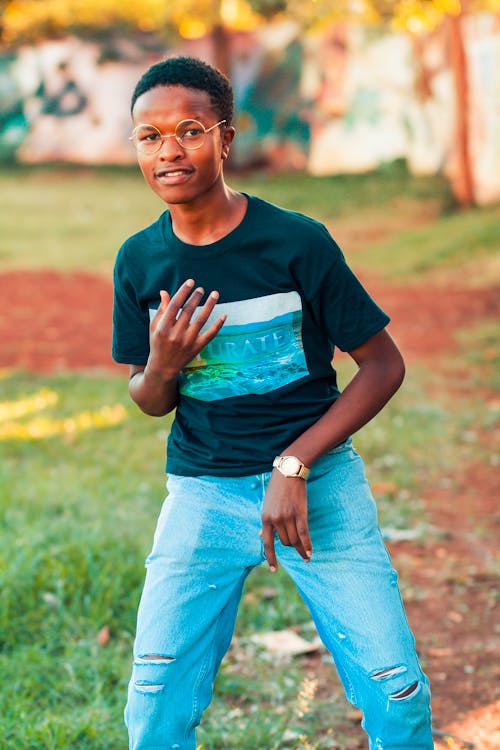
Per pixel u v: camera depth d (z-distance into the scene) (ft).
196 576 8.31
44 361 35.04
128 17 86.84
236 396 8.27
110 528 16.72
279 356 8.22
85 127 90.17
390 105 83.20
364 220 69.31
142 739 8.21
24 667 12.67
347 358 34.68
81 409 27.04
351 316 8.20
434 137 79.41
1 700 11.85
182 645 8.20
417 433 24.95
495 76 67.05
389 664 7.91
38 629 13.80
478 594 16.02
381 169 81.10
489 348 36.19
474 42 68.85
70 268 54.49
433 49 77.10
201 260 8.13
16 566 14.62
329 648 8.43
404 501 20.54
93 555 15.39
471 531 18.94
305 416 8.34
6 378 31.09
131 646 13.67
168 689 8.18
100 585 14.52
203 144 7.86
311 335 8.36
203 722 11.93
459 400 29.07
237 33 85.20
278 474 7.95
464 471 22.63
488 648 14.11
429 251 55.62
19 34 85.51
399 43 81.92
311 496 8.23
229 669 13.34
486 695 12.76
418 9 45.21
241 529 8.29
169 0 77.25
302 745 11.25
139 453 22.89
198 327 7.84
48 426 25.07
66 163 89.30
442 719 12.20
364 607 8.05
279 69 85.61
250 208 8.21
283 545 8.25
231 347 8.20
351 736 11.78
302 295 8.16
